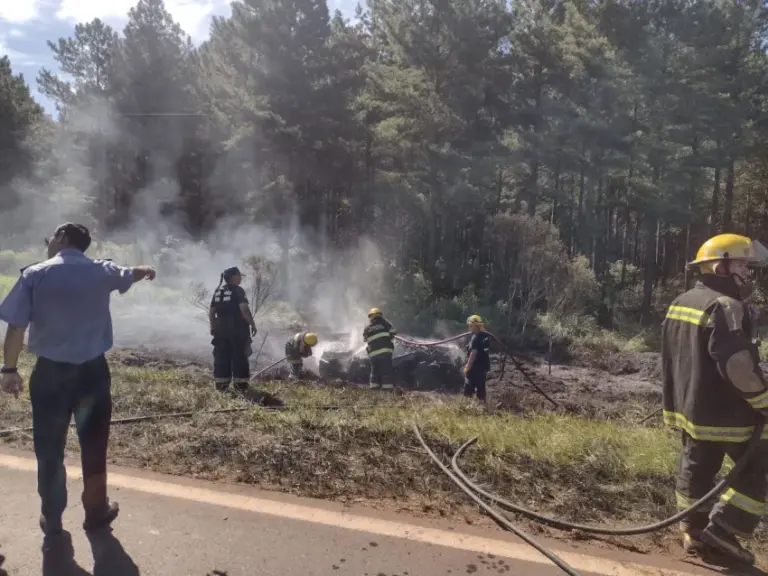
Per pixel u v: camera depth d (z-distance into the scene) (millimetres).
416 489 3996
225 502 3674
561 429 5387
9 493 3705
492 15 27438
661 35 27422
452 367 11492
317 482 4031
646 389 12945
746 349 3113
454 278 25734
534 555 3221
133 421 5164
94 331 3305
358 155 28844
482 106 28984
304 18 25609
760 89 30875
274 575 2949
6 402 5512
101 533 3277
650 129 28609
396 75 26938
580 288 20891
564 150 28719
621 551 3340
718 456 3361
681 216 28891
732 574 3164
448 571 3029
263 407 6008
